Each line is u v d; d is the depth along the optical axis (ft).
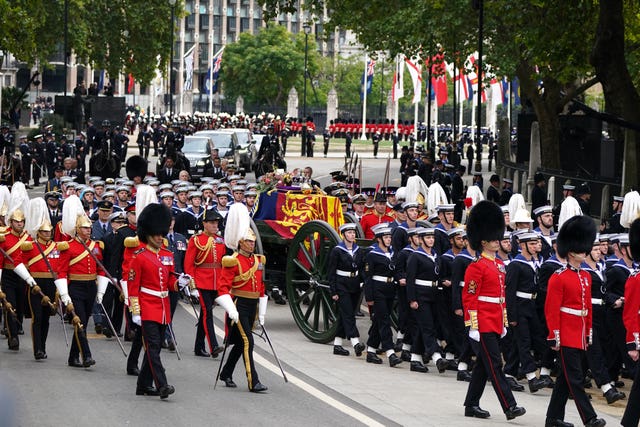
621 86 273.54
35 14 617.62
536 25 326.65
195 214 205.87
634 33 366.02
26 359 149.59
